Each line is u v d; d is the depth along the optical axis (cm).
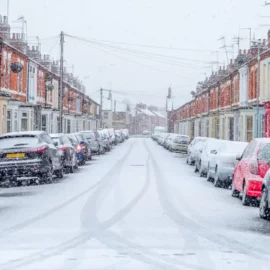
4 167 1719
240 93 4397
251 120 4075
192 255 775
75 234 930
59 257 759
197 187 1783
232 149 1912
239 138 4222
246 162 1380
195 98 7725
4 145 1758
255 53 3931
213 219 1111
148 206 1290
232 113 4728
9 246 833
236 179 1471
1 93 3120
